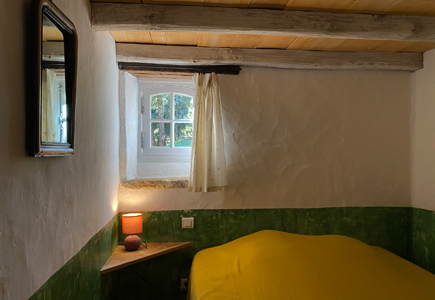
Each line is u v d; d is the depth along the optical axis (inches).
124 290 101.3
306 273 73.5
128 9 70.9
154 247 96.8
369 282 69.8
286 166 106.5
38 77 39.9
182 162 113.0
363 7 73.8
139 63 100.0
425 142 105.0
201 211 103.7
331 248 85.6
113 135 92.7
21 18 38.5
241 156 105.1
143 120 112.3
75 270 58.0
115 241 95.1
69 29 50.5
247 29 74.2
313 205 107.3
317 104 107.7
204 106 99.6
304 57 102.3
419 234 106.2
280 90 106.5
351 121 108.7
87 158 65.8
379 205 109.3
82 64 62.5
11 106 36.1
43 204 44.5
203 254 97.4
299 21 75.2
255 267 79.2
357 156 108.7
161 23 72.1
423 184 105.6
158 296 102.4
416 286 69.9
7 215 35.0
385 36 78.6
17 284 36.9
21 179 38.3
